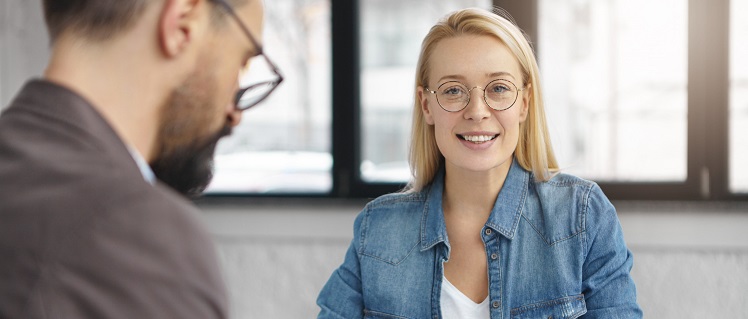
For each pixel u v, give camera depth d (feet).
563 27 9.61
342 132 10.30
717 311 9.28
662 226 9.35
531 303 4.31
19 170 2.02
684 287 9.33
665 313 9.39
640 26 9.50
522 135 4.47
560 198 4.38
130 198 2.00
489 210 4.43
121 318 1.87
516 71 4.26
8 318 1.84
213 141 2.50
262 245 10.37
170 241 1.98
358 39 10.19
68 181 2.00
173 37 2.24
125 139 2.24
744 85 9.34
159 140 2.36
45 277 1.87
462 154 4.21
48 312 1.84
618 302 4.24
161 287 1.92
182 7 2.25
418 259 4.46
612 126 9.62
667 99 9.52
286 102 10.43
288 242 10.32
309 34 10.30
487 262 4.34
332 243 10.20
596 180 9.67
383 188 10.27
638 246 9.40
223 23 2.39
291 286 10.30
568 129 9.68
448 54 4.22
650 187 9.55
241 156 10.53
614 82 9.59
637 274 9.43
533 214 4.39
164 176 2.46
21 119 2.14
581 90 9.64
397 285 4.46
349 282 4.61
